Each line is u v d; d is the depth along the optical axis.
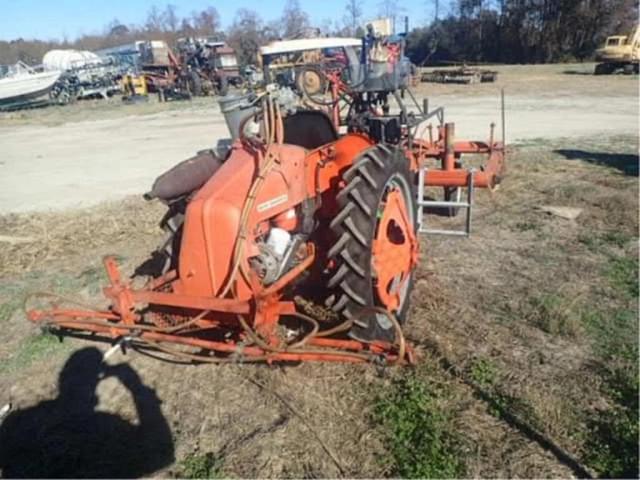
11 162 11.81
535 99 17.48
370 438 2.61
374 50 5.73
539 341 3.29
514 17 45.47
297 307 3.43
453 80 24.56
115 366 3.36
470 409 2.73
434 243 4.99
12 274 4.96
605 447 2.45
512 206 5.96
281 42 8.33
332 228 3.02
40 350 3.61
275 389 3.00
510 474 2.35
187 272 2.83
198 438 2.71
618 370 2.95
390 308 3.33
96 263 5.12
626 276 4.08
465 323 3.53
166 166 10.30
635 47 25.36
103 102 27.20
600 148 8.98
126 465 2.59
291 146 3.28
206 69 26.41
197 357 2.90
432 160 8.05
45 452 2.72
